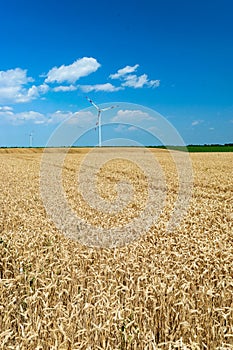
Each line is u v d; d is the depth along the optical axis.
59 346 4.81
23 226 12.70
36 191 22.86
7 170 40.06
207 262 7.89
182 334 5.53
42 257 8.37
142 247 9.60
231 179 29.19
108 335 5.30
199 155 66.50
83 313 5.96
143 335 5.22
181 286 6.38
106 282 7.24
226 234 11.00
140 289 6.52
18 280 7.08
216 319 5.97
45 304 5.70
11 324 5.71
